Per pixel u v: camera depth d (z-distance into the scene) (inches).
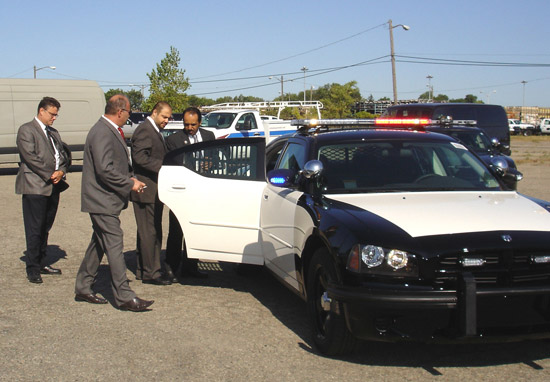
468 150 223.9
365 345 185.6
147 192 254.5
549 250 158.4
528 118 3063.5
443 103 620.7
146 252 260.1
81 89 804.6
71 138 799.7
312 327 185.5
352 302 157.8
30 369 169.8
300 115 1217.4
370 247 157.9
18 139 256.1
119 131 226.2
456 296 152.6
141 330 202.5
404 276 154.9
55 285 259.8
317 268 179.8
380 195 191.6
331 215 176.9
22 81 768.3
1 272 280.5
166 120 256.7
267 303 234.2
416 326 154.3
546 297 157.1
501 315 154.8
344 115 2309.3
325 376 163.3
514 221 167.8
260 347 186.4
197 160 245.1
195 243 245.0
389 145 217.2
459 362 172.2
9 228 392.2
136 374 166.2
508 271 155.9
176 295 245.8
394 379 160.7
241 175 239.9
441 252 154.2
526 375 162.6
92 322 210.8
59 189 274.8
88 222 415.8
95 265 234.5
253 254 237.1
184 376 164.7
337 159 209.8
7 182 690.8
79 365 172.7
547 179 697.0
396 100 1563.7
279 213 213.8
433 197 188.7
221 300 238.5
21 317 216.1
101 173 215.0
